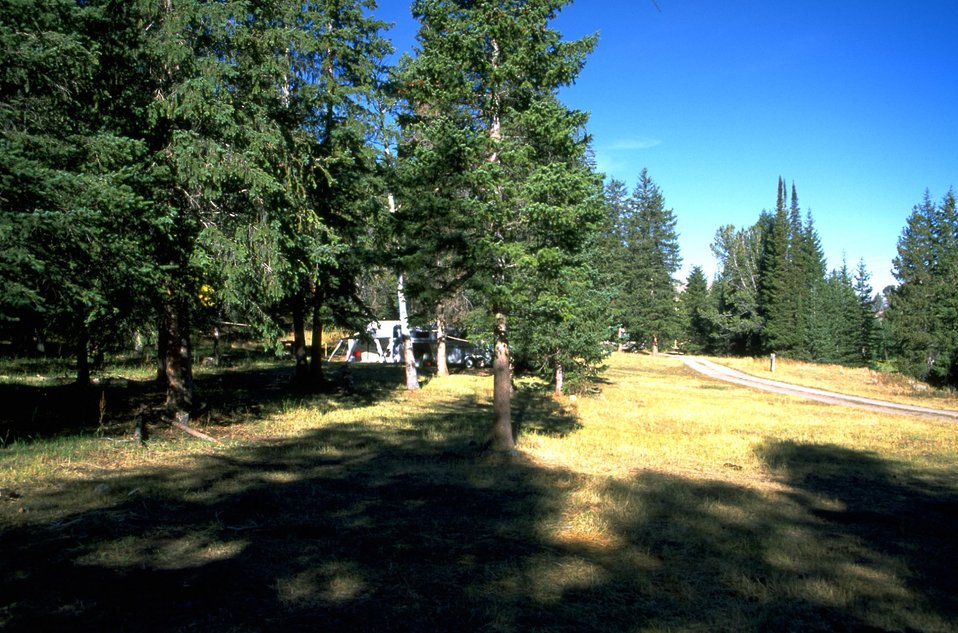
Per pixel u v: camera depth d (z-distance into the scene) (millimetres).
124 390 18359
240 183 12211
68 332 11773
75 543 6270
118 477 9172
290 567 5934
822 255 77125
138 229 10586
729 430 18875
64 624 4523
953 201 52125
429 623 4879
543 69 12062
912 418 24906
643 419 20719
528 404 23578
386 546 6711
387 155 20516
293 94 16953
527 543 7039
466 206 11062
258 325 13047
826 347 65938
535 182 10992
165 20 11172
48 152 8742
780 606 5566
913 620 5348
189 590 5258
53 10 8836
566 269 11672
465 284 11906
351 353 43438
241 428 14602
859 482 12000
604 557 6691
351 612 5008
